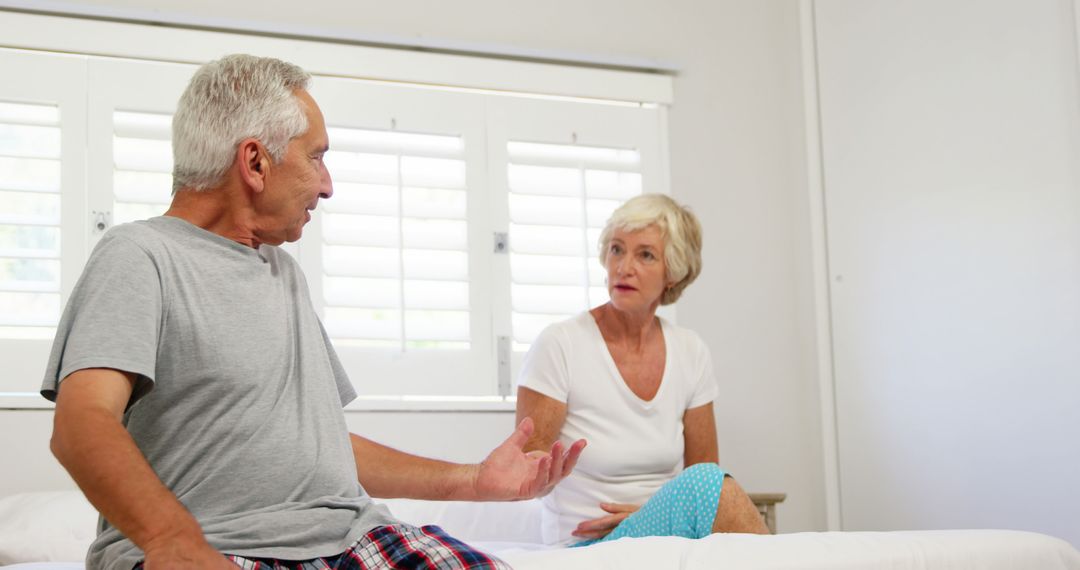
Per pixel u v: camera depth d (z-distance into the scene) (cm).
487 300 301
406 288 293
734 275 336
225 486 128
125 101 276
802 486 334
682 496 186
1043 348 260
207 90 140
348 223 292
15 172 267
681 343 235
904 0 306
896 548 156
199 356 129
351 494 137
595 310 232
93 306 123
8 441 257
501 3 320
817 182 341
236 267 136
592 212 316
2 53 268
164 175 279
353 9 304
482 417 296
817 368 335
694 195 334
